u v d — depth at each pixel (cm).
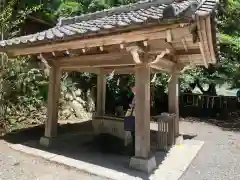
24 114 838
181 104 1377
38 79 898
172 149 598
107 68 743
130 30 352
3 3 761
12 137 650
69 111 1002
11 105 802
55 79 593
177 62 619
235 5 998
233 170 486
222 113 1364
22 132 717
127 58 464
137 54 402
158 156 534
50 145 576
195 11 285
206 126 1048
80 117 1030
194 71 1255
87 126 882
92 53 512
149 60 441
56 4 1043
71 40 420
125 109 1232
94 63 521
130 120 547
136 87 447
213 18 328
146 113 442
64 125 872
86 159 491
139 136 443
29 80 852
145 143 438
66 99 1021
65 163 457
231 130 973
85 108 1092
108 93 1234
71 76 1111
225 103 1409
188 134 854
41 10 983
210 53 454
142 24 330
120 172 420
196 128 991
